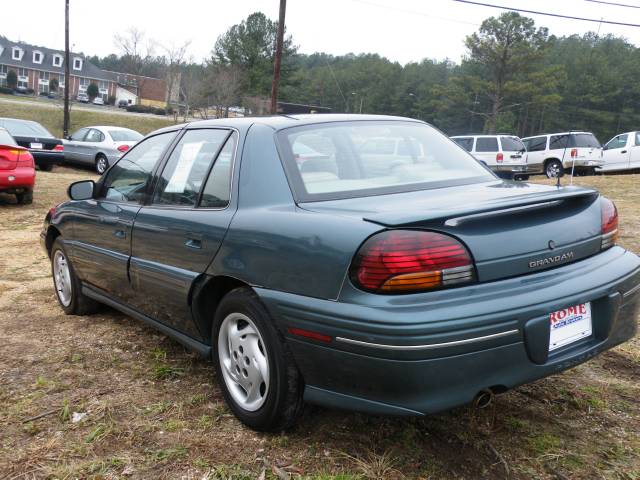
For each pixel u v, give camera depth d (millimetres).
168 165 3654
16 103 50812
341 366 2371
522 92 64500
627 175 18781
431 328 2178
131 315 3959
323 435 2799
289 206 2752
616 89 80125
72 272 4602
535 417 2990
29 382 3447
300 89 67562
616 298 2678
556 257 2566
